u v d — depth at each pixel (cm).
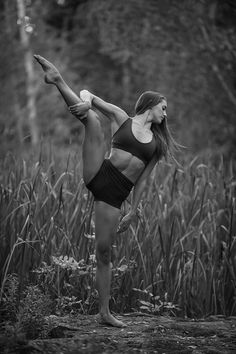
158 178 1038
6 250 801
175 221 901
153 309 798
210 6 1686
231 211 879
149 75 2058
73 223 849
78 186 884
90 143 681
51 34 2517
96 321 714
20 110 2339
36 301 677
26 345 572
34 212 835
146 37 1845
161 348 599
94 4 1981
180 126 1927
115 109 698
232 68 1770
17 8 2295
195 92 1909
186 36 1791
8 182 891
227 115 1892
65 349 580
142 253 853
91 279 812
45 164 991
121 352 579
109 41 1952
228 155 1772
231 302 871
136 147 682
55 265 800
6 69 2358
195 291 859
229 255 867
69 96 664
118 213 685
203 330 681
